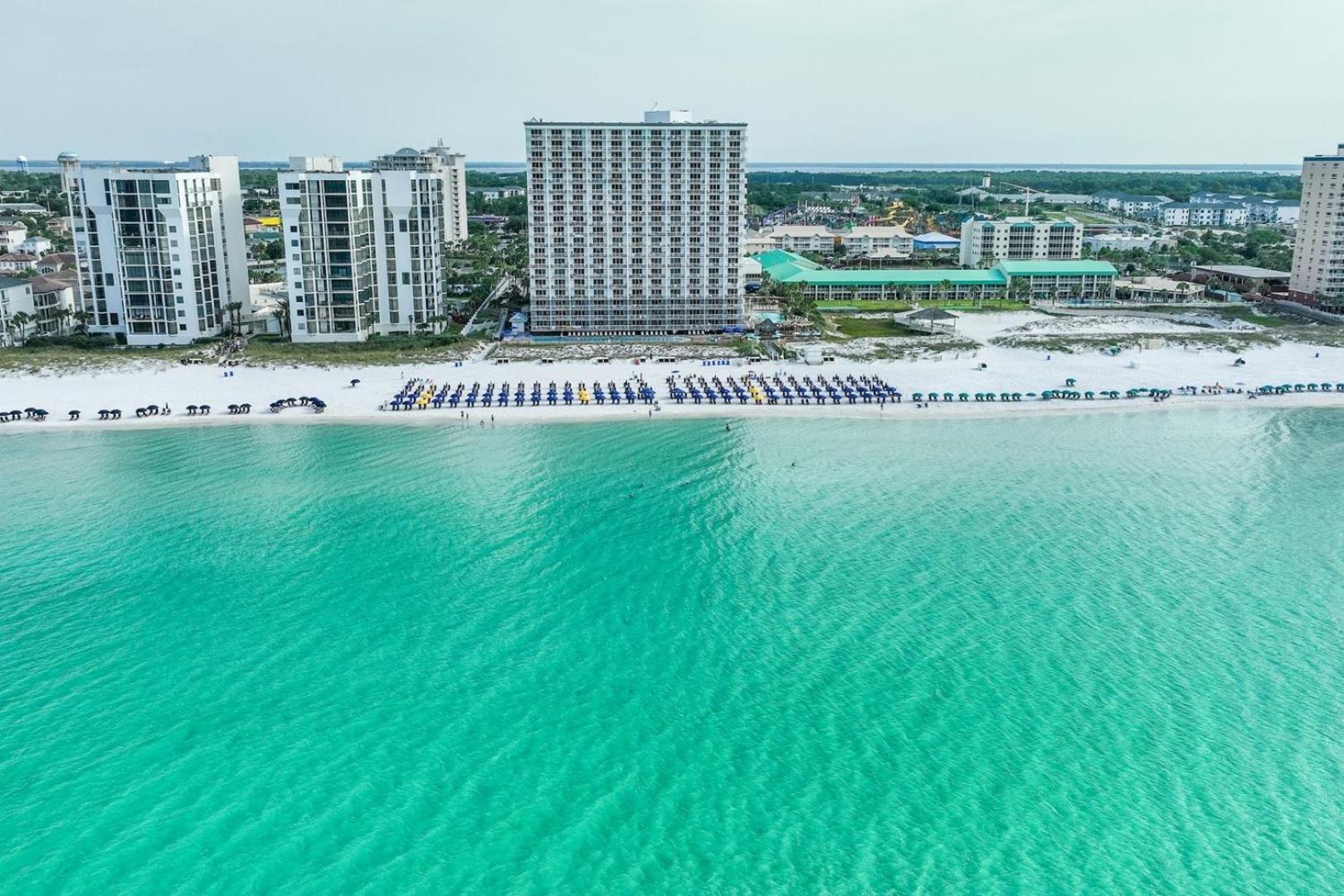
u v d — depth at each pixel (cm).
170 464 14575
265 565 11269
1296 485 13950
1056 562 11450
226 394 17925
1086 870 6862
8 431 15988
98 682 8938
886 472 14488
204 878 6725
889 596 10644
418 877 6744
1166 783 7712
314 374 19200
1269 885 6756
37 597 10481
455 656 9431
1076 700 8756
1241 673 9181
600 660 9394
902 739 8219
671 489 13738
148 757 7938
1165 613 10269
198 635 9762
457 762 7919
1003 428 16688
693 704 8700
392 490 13612
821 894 6625
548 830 7188
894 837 7144
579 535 12188
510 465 14650
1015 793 7600
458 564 11356
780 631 9906
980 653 9506
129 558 11400
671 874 6788
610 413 17200
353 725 8375
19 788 7556
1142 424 16938
